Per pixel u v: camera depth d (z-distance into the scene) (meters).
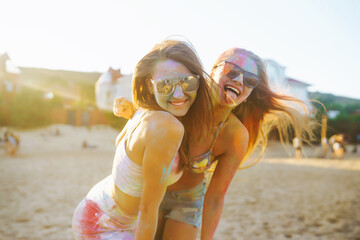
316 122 2.49
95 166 15.05
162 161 1.37
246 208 7.82
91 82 45.50
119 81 38.44
